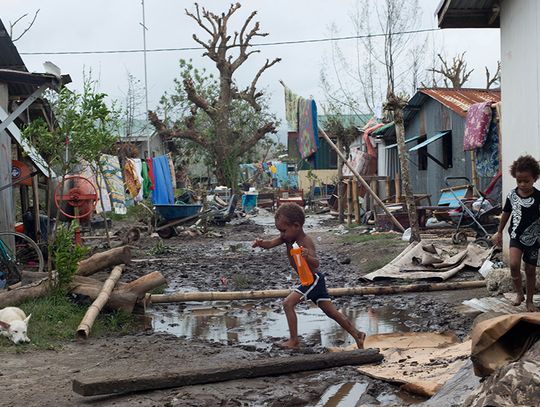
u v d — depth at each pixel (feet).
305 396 17.20
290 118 50.93
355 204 72.84
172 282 38.99
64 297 28.02
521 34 32.30
